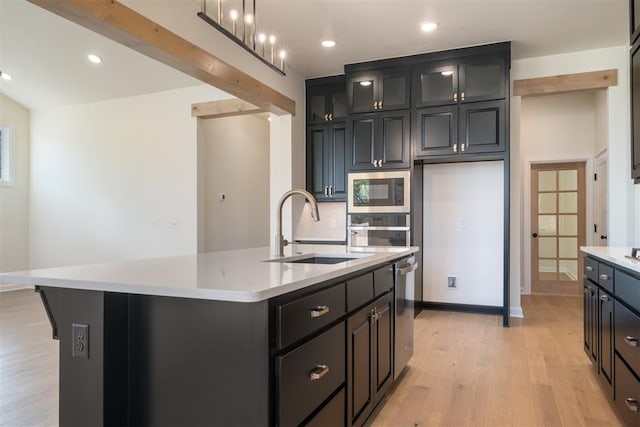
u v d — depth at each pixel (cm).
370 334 222
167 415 149
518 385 276
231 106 509
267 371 135
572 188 608
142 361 154
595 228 584
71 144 611
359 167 476
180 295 133
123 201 576
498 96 425
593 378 287
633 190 429
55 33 448
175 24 322
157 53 316
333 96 524
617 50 436
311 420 158
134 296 155
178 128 541
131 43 297
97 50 473
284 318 141
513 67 469
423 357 331
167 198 548
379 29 392
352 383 197
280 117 509
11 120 618
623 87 435
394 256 257
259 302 136
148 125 560
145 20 294
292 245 335
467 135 434
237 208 625
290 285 141
